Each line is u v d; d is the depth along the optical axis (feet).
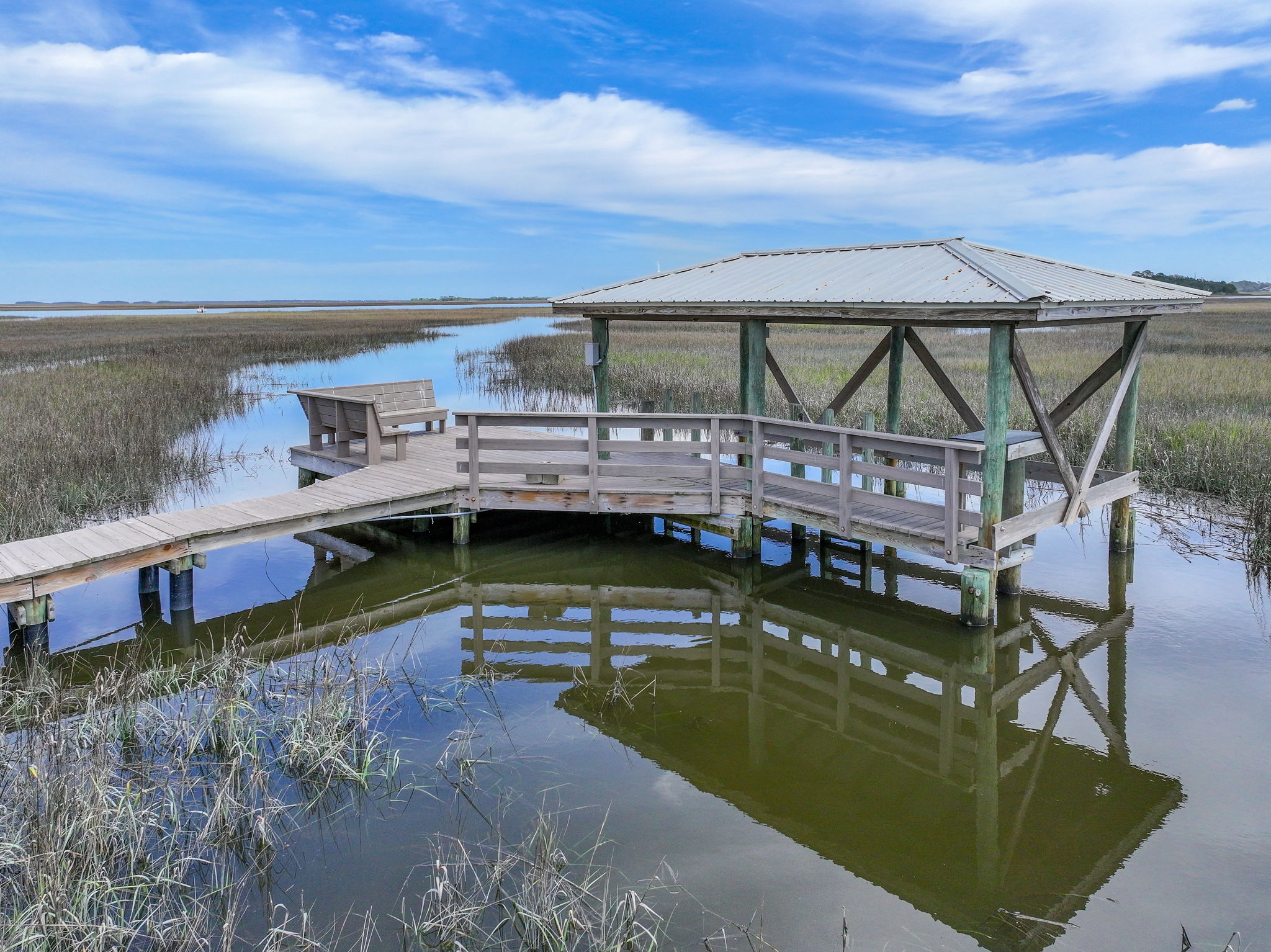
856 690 22.18
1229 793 16.87
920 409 52.01
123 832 14.57
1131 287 28.04
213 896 13.71
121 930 12.23
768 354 35.37
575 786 17.24
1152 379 60.49
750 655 24.45
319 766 17.52
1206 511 36.27
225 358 99.45
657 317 33.83
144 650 23.94
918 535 25.67
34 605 23.02
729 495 31.14
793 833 15.65
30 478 37.06
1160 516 36.19
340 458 38.01
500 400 70.90
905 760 18.56
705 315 31.94
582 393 70.33
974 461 24.43
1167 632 24.85
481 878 14.07
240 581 29.99
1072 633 25.05
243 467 47.09
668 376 70.08
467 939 12.62
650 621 26.84
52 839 13.56
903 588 29.27
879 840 15.46
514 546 33.88
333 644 24.64
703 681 22.68
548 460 39.06
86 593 28.86
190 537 26.20
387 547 33.99
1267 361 71.46
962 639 24.94
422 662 23.53
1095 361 72.13
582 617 27.14
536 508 32.09
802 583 29.89
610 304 33.81
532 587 29.68
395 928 12.92
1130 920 13.19
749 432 30.81
